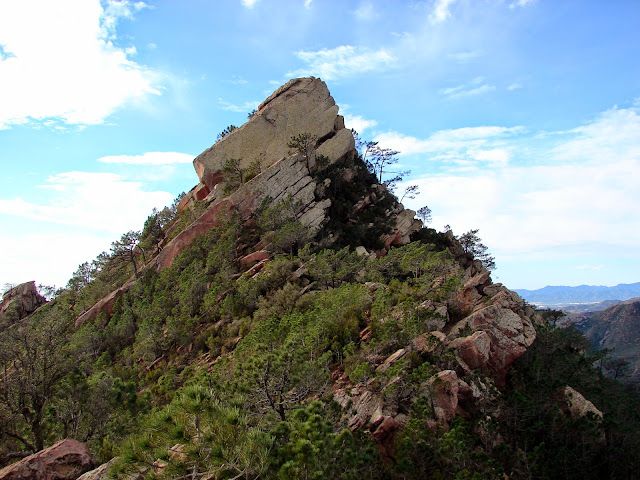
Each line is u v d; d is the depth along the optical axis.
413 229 96.62
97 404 27.84
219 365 40.47
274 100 113.81
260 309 53.09
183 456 13.37
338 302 43.66
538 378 37.19
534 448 28.86
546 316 76.06
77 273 101.81
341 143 107.19
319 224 85.69
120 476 13.17
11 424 24.83
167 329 59.62
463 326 38.72
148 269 83.44
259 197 89.94
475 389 31.50
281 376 22.17
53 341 28.34
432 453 23.70
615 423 34.44
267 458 14.21
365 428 25.91
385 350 35.00
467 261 99.50
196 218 91.31
